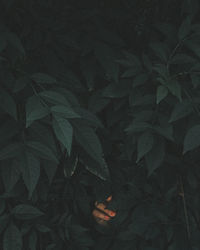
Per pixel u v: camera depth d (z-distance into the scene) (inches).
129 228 70.9
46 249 68.6
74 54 66.9
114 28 70.7
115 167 72.9
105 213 76.5
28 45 61.9
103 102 63.5
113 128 69.7
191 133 50.5
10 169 51.4
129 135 62.6
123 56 65.7
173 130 60.6
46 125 56.8
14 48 57.1
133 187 73.1
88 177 71.9
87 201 74.2
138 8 71.1
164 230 71.7
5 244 58.8
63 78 62.7
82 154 61.4
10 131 54.1
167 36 62.7
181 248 69.4
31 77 54.2
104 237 76.5
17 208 60.1
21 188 59.4
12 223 60.0
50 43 64.4
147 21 71.4
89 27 65.4
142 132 58.5
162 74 53.1
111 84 61.3
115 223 75.3
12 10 62.6
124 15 69.9
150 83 60.8
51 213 73.2
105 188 71.7
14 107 52.0
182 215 72.0
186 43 59.2
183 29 59.6
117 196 73.4
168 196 70.2
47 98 49.6
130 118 65.2
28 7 63.1
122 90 61.0
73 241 72.8
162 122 56.2
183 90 57.4
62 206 73.7
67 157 62.4
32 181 49.3
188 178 68.6
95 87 68.9
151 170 56.2
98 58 62.0
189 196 71.9
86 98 66.5
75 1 66.8
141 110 60.3
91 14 65.0
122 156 69.2
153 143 56.4
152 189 72.7
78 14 65.2
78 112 54.1
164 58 58.6
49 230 65.4
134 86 57.6
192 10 64.5
